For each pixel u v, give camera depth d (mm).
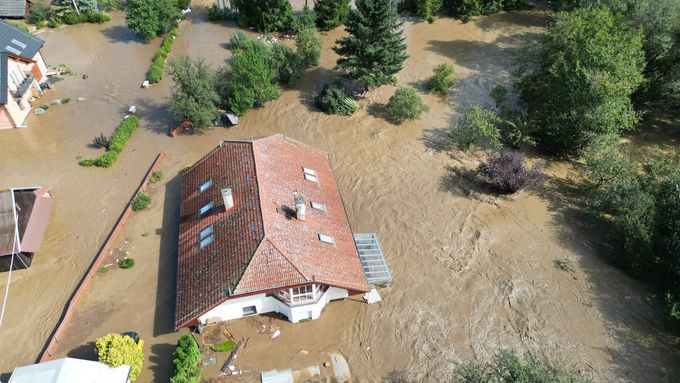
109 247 30797
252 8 55031
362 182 37094
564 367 25172
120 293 28234
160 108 43688
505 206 35312
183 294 25484
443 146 40812
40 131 40938
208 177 30594
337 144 40750
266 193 26969
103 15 57156
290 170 30094
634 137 42969
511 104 46031
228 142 31672
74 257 30453
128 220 32719
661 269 30625
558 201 35938
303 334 26516
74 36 55031
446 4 62594
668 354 26000
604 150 36219
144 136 40344
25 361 25094
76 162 37688
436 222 33875
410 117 43688
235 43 51750
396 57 42719
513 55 53844
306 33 49688
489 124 39438
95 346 25406
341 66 42969
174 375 23609
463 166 38812
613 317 27750
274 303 26547
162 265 29828
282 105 44844
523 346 26250
